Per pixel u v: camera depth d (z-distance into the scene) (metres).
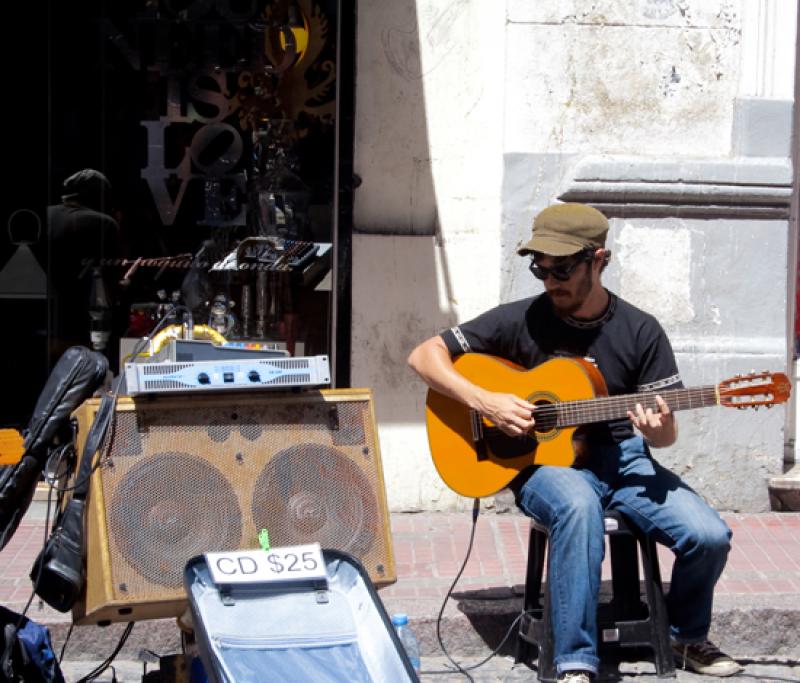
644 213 6.39
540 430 4.47
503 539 5.95
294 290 6.39
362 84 6.31
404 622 4.31
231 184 6.38
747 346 6.44
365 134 6.33
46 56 6.35
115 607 3.49
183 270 6.41
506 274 6.38
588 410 4.37
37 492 6.26
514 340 4.61
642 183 6.34
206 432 3.65
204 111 6.36
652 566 4.49
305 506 3.68
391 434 6.42
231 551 3.52
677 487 4.46
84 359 3.69
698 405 4.23
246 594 3.38
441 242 6.38
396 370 6.41
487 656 4.87
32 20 6.33
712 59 6.39
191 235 6.41
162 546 3.55
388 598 5.04
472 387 4.45
